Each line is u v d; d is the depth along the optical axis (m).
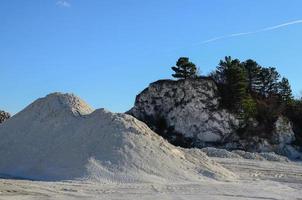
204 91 71.62
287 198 20.62
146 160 25.78
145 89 75.94
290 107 79.19
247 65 82.81
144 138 27.80
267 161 50.78
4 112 68.94
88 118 29.64
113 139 26.95
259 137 69.00
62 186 21.09
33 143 28.83
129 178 23.61
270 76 82.81
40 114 31.78
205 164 28.47
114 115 29.20
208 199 19.06
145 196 19.14
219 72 78.19
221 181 25.67
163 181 23.86
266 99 79.38
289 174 35.62
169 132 71.44
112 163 25.02
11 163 27.47
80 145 26.78
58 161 25.84
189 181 24.48
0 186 19.95
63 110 31.22
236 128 69.75
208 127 69.75
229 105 71.62
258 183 26.08
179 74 76.88
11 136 30.66
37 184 21.39
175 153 28.03
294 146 70.25
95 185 21.94
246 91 75.19
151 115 74.25
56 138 28.53
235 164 42.66
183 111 71.50
